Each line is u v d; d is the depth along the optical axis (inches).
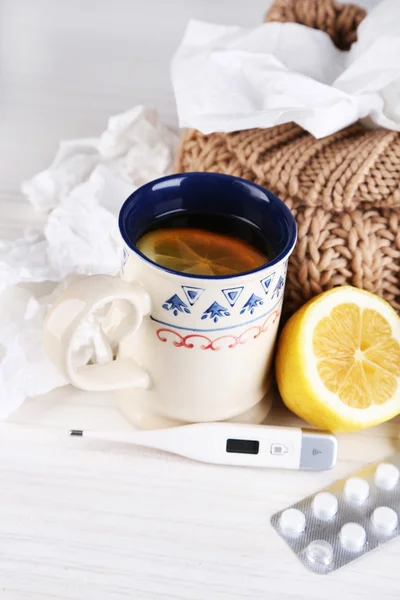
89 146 27.9
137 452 21.8
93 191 24.9
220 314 19.9
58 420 22.3
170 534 20.3
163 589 19.4
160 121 29.1
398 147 22.7
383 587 19.6
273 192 22.5
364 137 23.3
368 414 21.5
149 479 21.3
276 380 22.7
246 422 22.0
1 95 30.7
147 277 19.8
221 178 21.4
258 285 19.8
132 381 20.9
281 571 19.8
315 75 24.4
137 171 26.8
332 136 23.3
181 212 21.8
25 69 31.9
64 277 23.1
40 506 20.6
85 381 20.3
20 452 21.6
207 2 35.1
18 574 19.5
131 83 31.5
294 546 20.2
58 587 19.4
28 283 23.2
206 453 21.3
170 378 20.9
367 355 21.9
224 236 21.4
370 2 32.3
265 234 21.4
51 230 23.5
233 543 20.2
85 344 22.2
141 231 21.3
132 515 20.6
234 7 34.7
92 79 31.6
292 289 22.6
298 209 22.3
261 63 23.7
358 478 21.1
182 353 20.4
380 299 22.3
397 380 21.9
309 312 21.6
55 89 31.1
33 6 34.7
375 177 22.0
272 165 22.5
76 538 20.1
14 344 22.3
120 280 19.8
